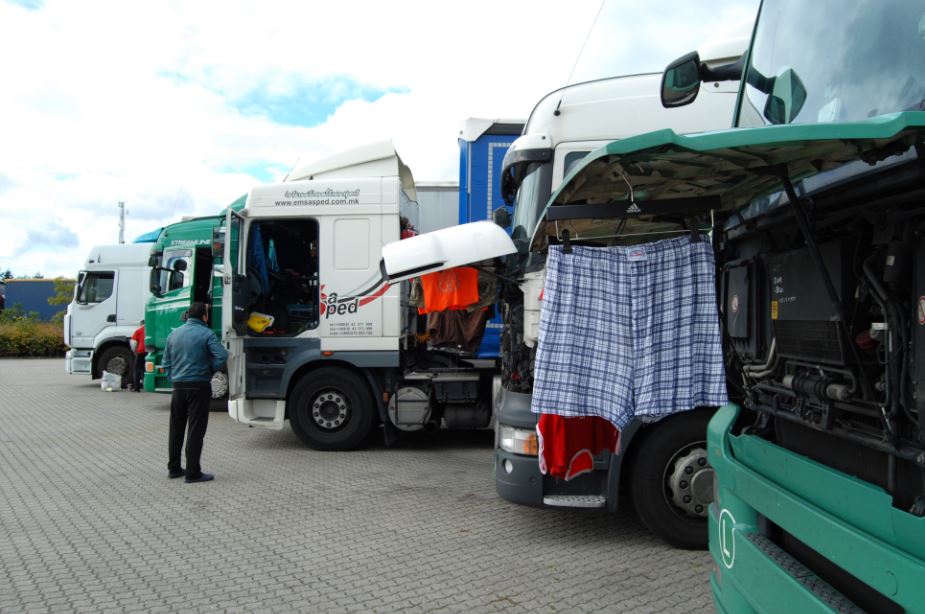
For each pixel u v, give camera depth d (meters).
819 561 2.33
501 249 5.86
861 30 2.70
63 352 29.70
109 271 15.60
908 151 1.94
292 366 8.28
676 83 3.81
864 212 2.21
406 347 8.55
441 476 7.29
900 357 2.02
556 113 6.16
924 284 1.88
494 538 5.22
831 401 2.35
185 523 5.66
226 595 4.17
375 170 8.85
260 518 5.79
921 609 1.69
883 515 1.91
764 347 2.92
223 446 8.96
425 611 3.92
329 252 8.26
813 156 2.28
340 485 6.91
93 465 7.95
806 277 2.50
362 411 8.43
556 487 4.95
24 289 39.84
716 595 2.86
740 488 2.71
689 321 3.47
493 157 8.92
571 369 3.53
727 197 3.16
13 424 11.05
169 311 12.09
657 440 4.79
